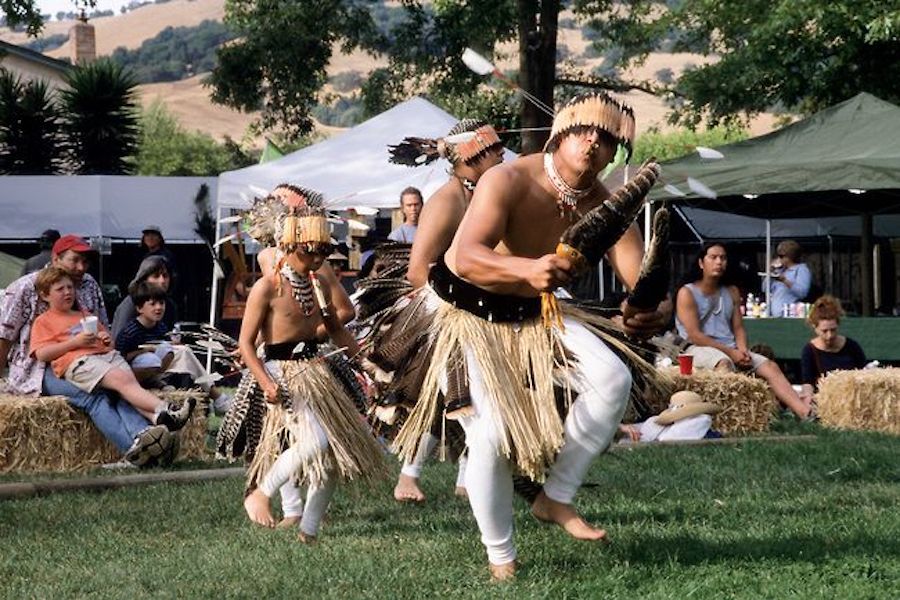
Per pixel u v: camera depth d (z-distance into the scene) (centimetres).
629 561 588
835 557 590
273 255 732
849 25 2652
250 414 740
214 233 2439
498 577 564
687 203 1970
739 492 825
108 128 3356
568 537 649
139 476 933
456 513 772
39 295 1077
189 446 1088
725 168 1661
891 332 1680
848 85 2894
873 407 1293
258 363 715
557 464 572
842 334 1698
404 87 3716
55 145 3375
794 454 1010
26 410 1037
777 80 2992
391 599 534
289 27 3544
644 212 1916
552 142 556
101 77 3372
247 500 732
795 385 1623
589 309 594
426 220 716
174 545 681
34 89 3369
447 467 970
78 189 2445
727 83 3028
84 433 1061
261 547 661
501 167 559
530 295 568
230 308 1911
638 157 4738
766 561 582
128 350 1141
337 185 1783
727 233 2550
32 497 879
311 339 723
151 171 7462
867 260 1975
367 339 618
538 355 559
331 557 623
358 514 780
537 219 559
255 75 3597
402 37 3562
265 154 2167
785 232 2519
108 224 2431
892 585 543
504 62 3572
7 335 1073
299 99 3609
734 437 1178
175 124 7962
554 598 530
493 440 549
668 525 686
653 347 596
